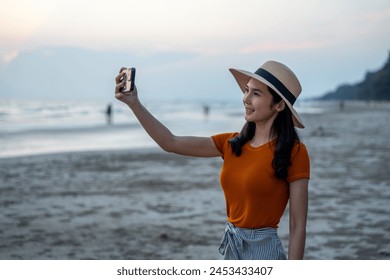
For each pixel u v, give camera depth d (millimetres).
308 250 5895
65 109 81938
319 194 9578
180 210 8328
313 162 14625
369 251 5812
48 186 10875
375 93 178250
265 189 2441
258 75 2490
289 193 2521
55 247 6117
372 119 47812
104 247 6121
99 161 15508
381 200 8922
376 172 12445
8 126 34656
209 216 7844
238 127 35656
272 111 2480
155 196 9617
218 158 16281
